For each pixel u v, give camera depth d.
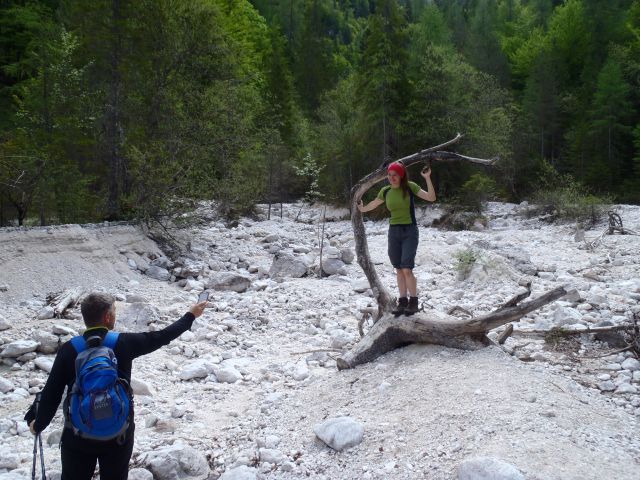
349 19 100.38
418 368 6.16
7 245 11.73
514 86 59.97
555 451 4.42
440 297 11.78
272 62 44.72
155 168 16.58
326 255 16.28
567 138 43.69
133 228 15.78
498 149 33.16
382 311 7.08
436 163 31.28
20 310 10.21
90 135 17.84
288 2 72.00
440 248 16.45
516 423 4.84
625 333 7.95
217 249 17.64
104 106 17.70
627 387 6.30
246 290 12.95
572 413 5.17
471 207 28.38
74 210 15.91
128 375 3.64
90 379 3.36
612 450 4.59
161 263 14.91
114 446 3.49
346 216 30.61
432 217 28.64
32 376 7.81
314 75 54.75
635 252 16.19
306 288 12.66
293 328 10.16
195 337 9.41
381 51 31.25
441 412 5.20
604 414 5.36
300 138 40.22
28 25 31.09
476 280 12.70
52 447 5.81
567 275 13.11
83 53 18.23
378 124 31.80
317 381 6.92
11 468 5.29
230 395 7.23
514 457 4.34
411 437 4.98
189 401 7.00
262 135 21.53
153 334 3.76
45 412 3.53
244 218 26.14
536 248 17.83
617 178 40.81
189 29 18.84
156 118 18.31
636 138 42.12
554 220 26.64
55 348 8.52
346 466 4.80
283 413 6.20
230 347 9.23
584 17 56.41
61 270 12.08
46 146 16.08
